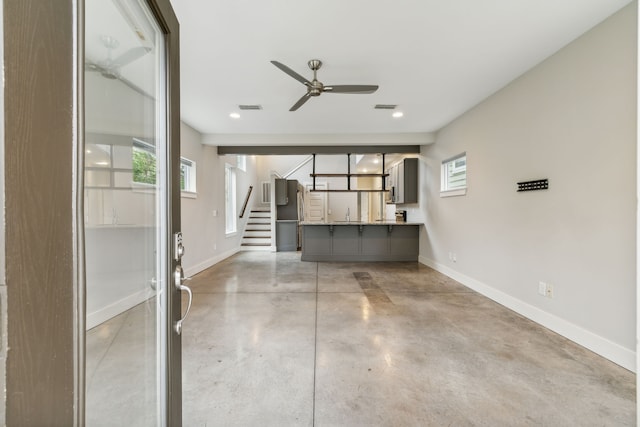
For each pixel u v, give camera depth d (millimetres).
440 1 1876
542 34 2232
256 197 9695
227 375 1884
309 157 9148
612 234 2033
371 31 2188
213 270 5094
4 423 394
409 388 1753
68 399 494
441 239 4805
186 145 4562
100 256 833
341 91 2662
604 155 2080
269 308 3145
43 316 445
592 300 2180
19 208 403
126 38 949
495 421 1490
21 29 402
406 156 6281
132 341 1002
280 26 2123
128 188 986
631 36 1901
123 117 955
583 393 1699
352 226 5973
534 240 2744
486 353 2162
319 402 1631
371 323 2725
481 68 2754
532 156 2758
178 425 1067
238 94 3365
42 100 435
